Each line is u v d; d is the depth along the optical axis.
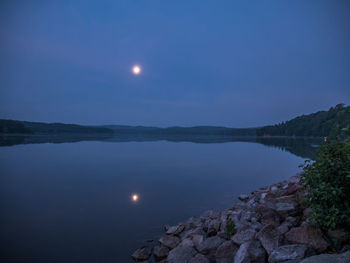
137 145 60.69
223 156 32.91
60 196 11.39
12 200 10.62
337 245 4.33
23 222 7.92
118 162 25.64
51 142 71.69
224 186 13.62
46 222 7.94
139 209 9.38
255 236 5.12
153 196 11.38
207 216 8.02
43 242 6.47
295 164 23.98
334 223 4.17
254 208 7.34
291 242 4.68
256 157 31.56
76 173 18.33
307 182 4.89
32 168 21.06
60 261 5.49
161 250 5.90
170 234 6.95
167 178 16.17
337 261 3.37
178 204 10.05
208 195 11.59
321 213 4.45
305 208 6.05
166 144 67.56
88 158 29.61
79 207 9.60
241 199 10.77
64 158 29.50
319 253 4.25
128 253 5.92
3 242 6.45
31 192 12.17
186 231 7.04
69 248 6.13
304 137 164.75
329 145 4.73
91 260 5.56
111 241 6.57
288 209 6.03
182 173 18.42
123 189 12.84
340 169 4.33
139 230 7.33
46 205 9.88
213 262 5.13
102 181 15.13
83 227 7.52
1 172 18.81
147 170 19.86
